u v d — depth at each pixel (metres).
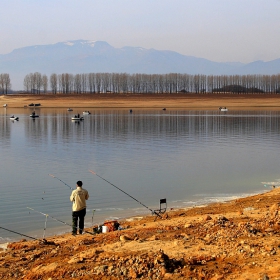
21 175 35.81
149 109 160.12
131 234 15.67
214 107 174.50
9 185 31.80
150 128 82.25
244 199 25.11
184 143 58.53
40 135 70.25
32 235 19.92
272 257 11.05
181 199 27.33
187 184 32.09
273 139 63.59
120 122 97.12
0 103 193.88
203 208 23.00
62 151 50.53
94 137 66.56
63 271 11.49
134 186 31.45
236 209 21.03
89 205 25.88
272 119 106.25
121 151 50.31
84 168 39.09
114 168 39.16
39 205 25.98
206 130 78.31
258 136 67.81
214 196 28.05
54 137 67.00
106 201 26.83
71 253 13.76
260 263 10.66
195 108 168.38
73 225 18.36
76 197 18.23
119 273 10.78
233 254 11.59
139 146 55.09
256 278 9.66
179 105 184.12
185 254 11.97
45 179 34.12
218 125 88.88
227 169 38.62
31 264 13.10
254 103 192.38
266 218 16.06
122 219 22.16
